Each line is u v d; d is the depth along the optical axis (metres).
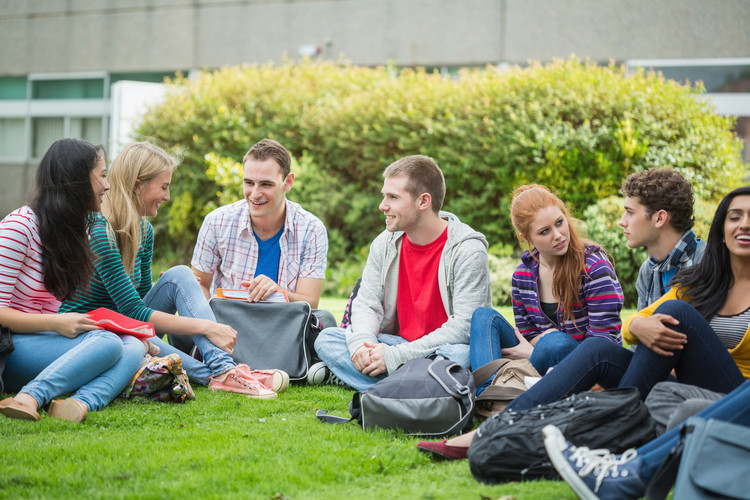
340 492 2.34
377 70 10.44
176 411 3.38
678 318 2.70
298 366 4.16
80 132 15.92
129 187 3.93
